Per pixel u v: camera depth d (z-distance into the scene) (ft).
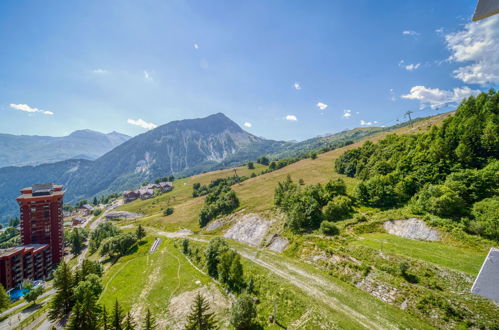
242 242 279.08
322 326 130.00
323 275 175.73
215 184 610.24
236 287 187.42
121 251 317.01
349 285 159.02
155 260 269.64
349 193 270.87
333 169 435.94
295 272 186.60
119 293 203.62
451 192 184.03
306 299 151.12
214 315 158.51
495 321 108.88
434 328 117.60
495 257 21.43
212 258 222.28
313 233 228.84
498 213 156.46
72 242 419.33
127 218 562.66
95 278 202.80
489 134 208.95
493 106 245.45
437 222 179.93
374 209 230.68
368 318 129.90
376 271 157.17
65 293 186.60
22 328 187.01
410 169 245.86
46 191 383.04
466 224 166.81
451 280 132.05
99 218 640.58
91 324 141.28
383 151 324.19
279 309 151.23
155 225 436.35
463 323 114.11
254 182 488.02
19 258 302.25
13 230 646.74
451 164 216.33
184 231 375.04
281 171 532.73
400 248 167.32
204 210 383.86
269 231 275.80
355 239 195.93
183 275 221.87
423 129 418.92
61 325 176.86
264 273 190.08
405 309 130.62
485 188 180.96
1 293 218.79
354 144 631.56
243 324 139.03
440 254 152.76
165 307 177.88
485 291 20.01
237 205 374.43
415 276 142.10
